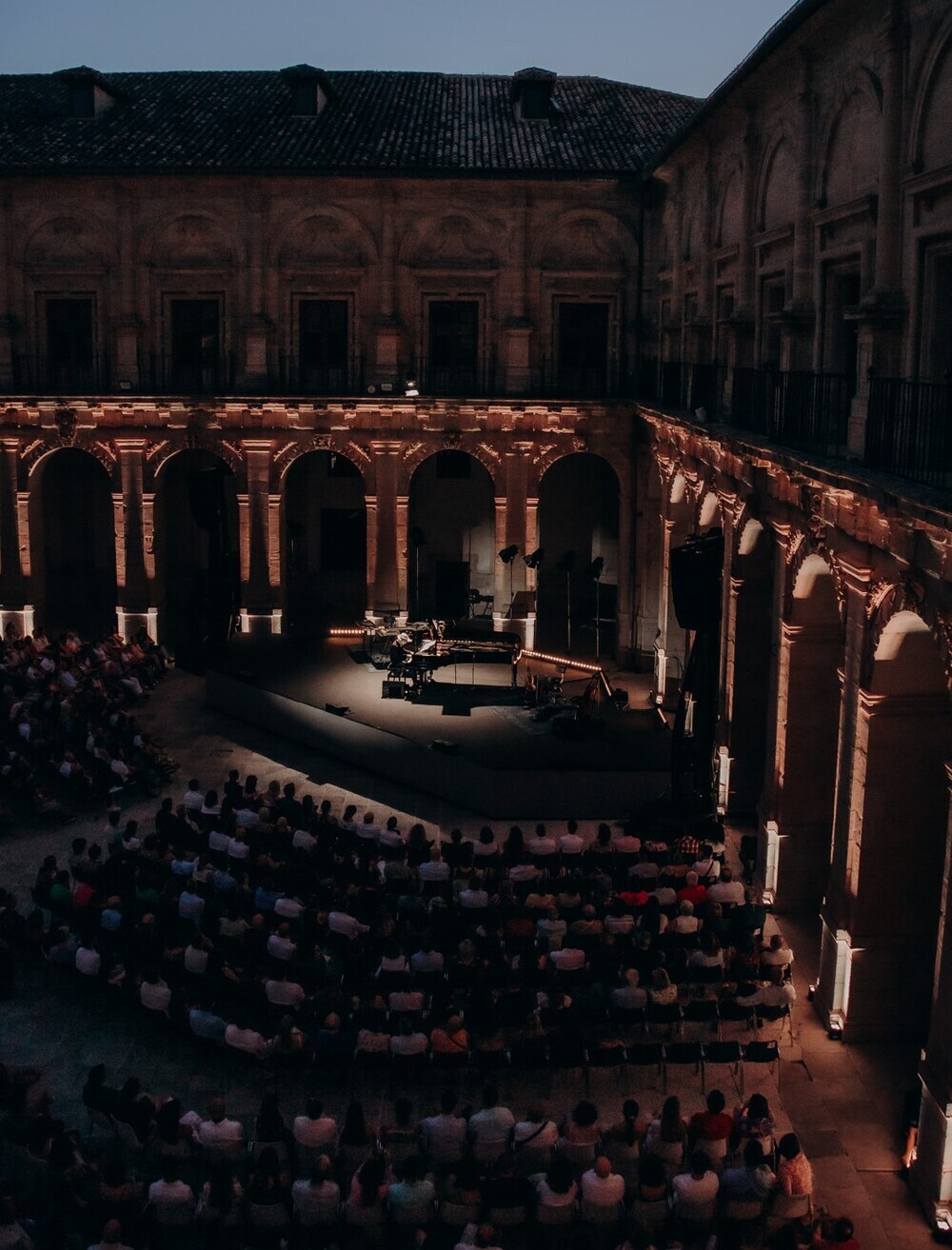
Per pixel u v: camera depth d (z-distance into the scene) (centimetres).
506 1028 1941
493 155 3922
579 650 4388
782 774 2394
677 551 2570
